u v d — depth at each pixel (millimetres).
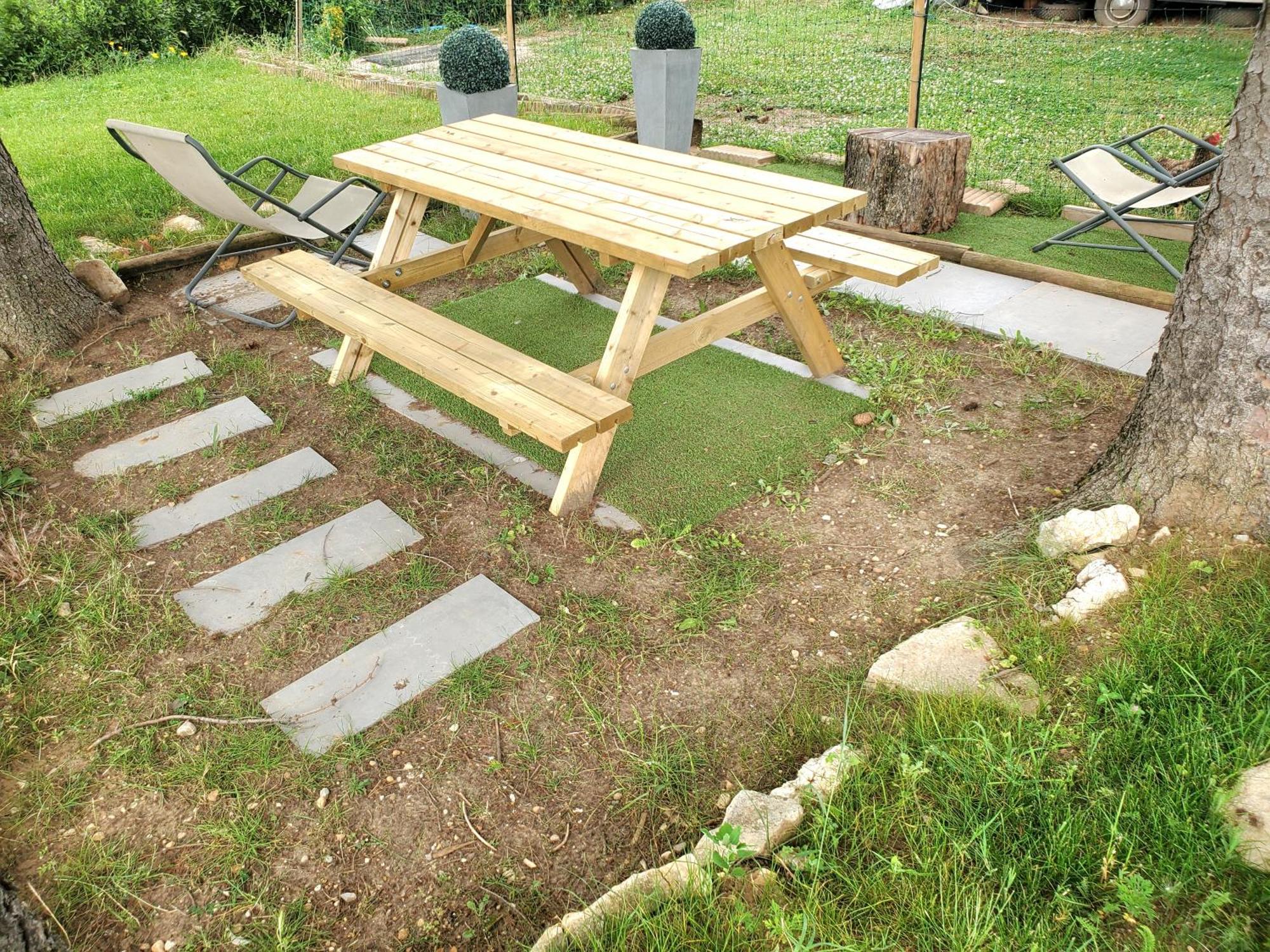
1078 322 3887
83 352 4051
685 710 2172
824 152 6500
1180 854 1615
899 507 2818
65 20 11289
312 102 8547
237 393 3682
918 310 4098
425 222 5465
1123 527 2373
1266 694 1877
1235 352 2143
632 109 7359
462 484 3057
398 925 1743
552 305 4391
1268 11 1958
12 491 3066
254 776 2037
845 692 2166
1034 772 1807
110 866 1852
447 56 5281
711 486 2969
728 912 1637
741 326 3287
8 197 3824
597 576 2607
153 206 5637
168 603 2553
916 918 1593
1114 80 8742
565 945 1617
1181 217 4840
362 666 2322
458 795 1987
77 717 2199
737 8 14016
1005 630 2207
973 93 8430
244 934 1729
